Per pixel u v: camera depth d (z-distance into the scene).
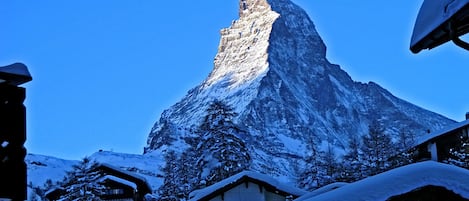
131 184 41.94
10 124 10.35
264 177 34.38
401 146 64.81
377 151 55.53
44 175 90.94
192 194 36.44
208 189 34.34
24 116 10.51
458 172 8.88
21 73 10.30
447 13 9.18
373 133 57.25
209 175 47.72
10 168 10.26
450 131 45.53
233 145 48.12
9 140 10.32
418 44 10.08
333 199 8.79
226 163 47.34
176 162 57.34
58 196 45.06
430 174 8.77
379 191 8.68
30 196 61.09
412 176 8.77
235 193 34.16
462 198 8.72
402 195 8.66
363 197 8.66
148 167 142.62
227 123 49.53
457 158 44.81
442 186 8.69
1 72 10.15
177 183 54.00
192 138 59.56
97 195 40.81
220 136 48.47
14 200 10.20
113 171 42.16
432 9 9.95
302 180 56.09
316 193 16.23
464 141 44.81
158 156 167.25
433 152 46.00
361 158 57.25
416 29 10.21
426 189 8.72
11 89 10.42
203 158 48.59
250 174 34.31
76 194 40.56
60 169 98.50
